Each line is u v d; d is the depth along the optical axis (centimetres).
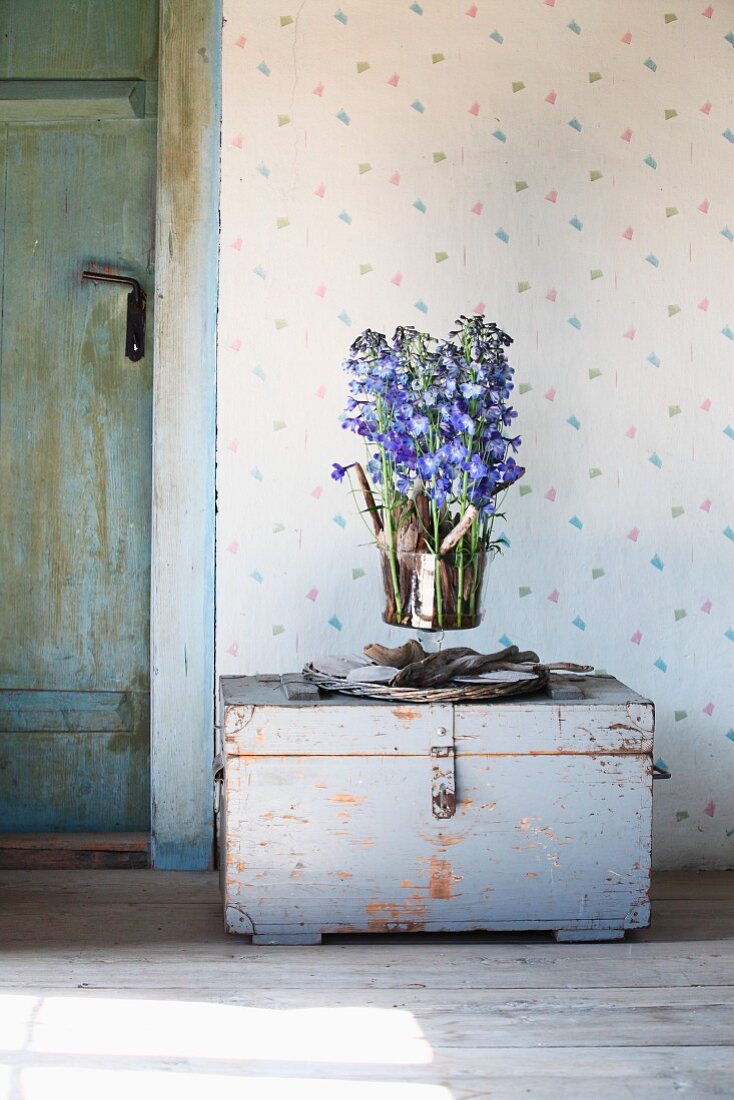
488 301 339
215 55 333
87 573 347
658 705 345
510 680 274
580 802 272
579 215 340
